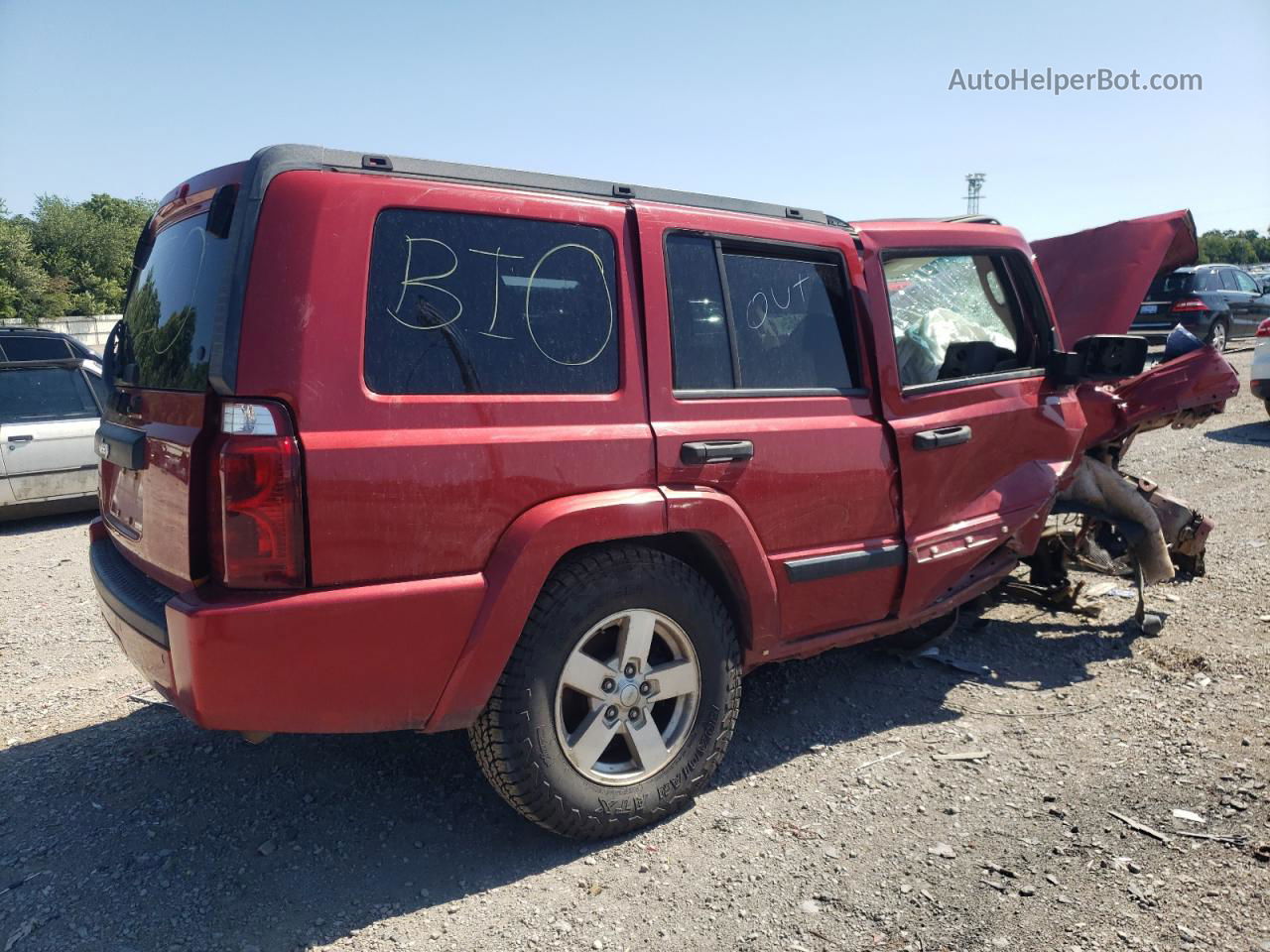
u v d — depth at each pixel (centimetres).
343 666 255
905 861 291
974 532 406
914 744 373
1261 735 367
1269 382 1119
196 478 250
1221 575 579
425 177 274
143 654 275
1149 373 502
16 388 848
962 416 402
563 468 285
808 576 348
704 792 338
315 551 247
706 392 324
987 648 477
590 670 295
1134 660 453
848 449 359
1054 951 247
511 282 287
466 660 270
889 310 384
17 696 435
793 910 269
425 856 299
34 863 294
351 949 254
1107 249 513
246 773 354
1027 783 338
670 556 312
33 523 873
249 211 249
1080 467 489
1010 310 458
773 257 355
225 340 243
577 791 293
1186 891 271
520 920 266
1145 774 340
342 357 253
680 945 254
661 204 324
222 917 267
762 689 429
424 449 261
